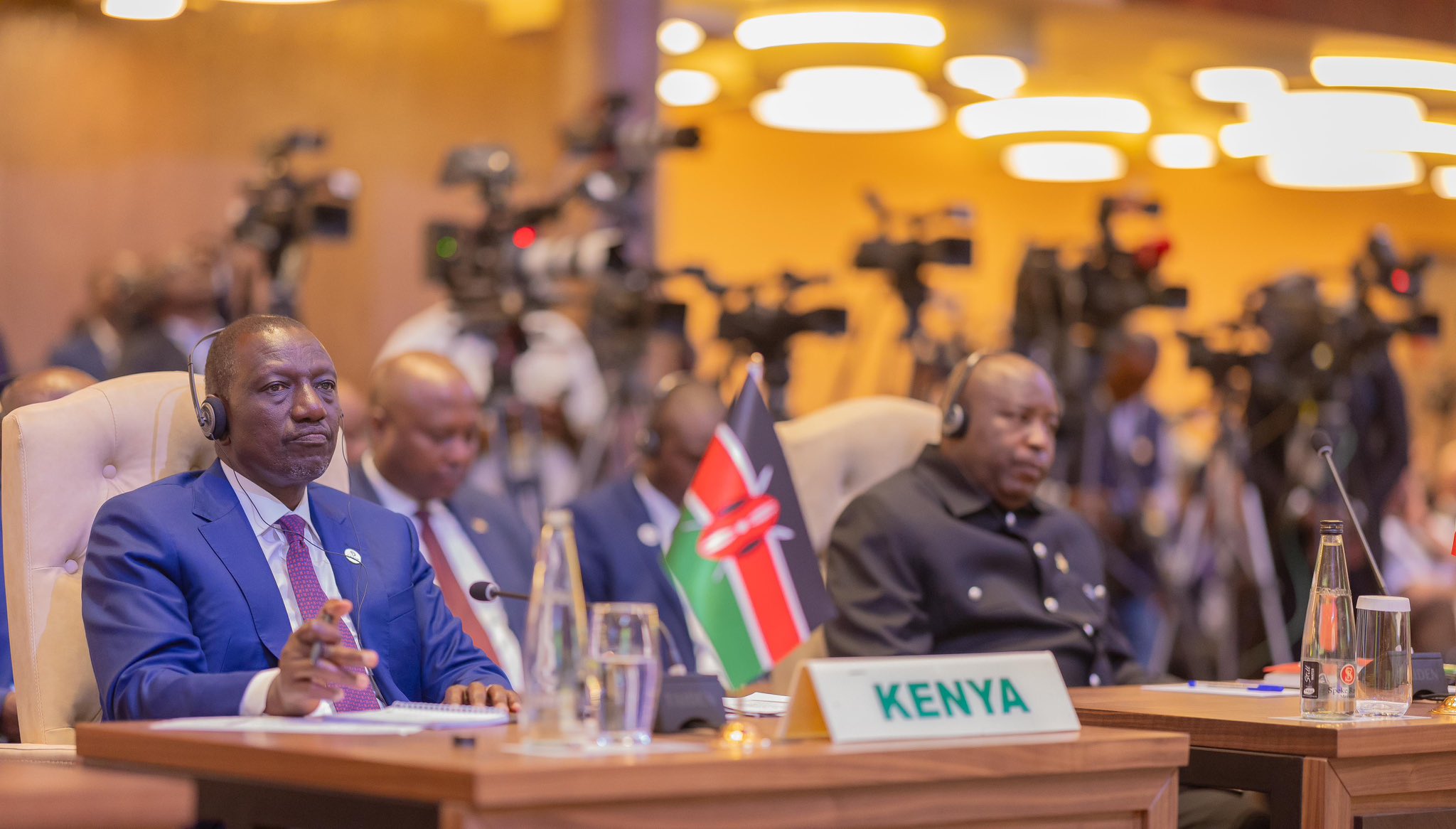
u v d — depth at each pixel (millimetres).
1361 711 6402
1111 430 17109
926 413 9836
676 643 10227
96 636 6129
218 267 14766
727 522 5953
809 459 9352
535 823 3988
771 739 4797
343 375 20984
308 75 21297
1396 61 20750
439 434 9883
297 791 4418
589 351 17750
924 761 4629
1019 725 5070
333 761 4312
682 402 10469
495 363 14297
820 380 25031
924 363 15578
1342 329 15930
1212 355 16703
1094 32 20406
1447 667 8125
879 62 19469
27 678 6719
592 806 4078
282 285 14617
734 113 24625
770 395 14477
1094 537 9383
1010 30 19922
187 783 3686
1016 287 16328
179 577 6277
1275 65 21234
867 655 8461
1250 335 16828
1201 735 6203
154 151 21188
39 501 6785
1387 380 16016
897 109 19078
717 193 24578
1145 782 5219
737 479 5984
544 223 14484
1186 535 18703
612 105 14578
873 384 25312
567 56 20438
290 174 14820
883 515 8836
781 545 6000
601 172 14523
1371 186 23219
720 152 24609
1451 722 6215
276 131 21250
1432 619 16281
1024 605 8844
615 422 15672
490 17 20938
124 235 21172
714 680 5188
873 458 9555
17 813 3408
